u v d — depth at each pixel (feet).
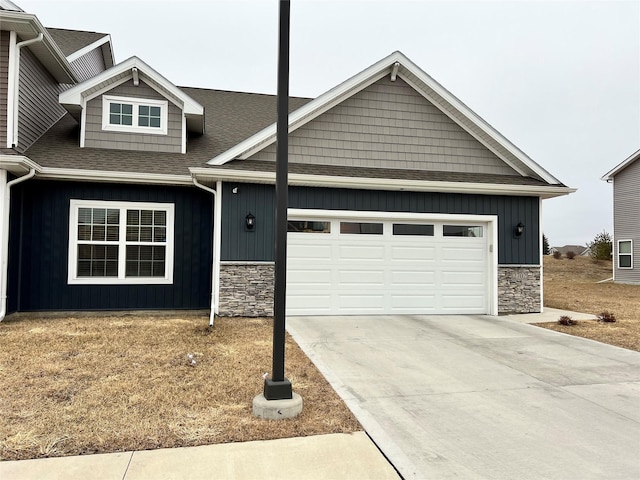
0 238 25.81
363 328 27.04
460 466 10.68
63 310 29.68
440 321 30.19
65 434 11.55
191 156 34.37
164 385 15.56
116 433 11.71
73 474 9.66
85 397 14.19
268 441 11.57
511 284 33.68
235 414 13.25
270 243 29.91
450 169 34.63
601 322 30.63
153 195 31.32
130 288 30.91
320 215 30.66
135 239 31.12
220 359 19.08
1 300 26.07
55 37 41.73
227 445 11.25
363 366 19.04
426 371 18.62
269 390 13.50
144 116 34.42
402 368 18.97
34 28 27.45
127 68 32.96
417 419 13.52
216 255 29.17
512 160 35.12
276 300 13.87
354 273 31.55
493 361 20.47
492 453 11.41
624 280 71.51
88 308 30.12
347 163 32.91
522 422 13.52
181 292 31.73
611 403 15.35
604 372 19.07
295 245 30.68
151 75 33.45
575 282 75.05
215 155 35.01
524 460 11.07
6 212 26.27
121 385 15.40
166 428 12.10
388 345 22.95
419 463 10.75
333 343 22.99
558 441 12.23
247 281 29.45
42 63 32.60
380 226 32.17
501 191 32.65
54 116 36.17
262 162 30.55
